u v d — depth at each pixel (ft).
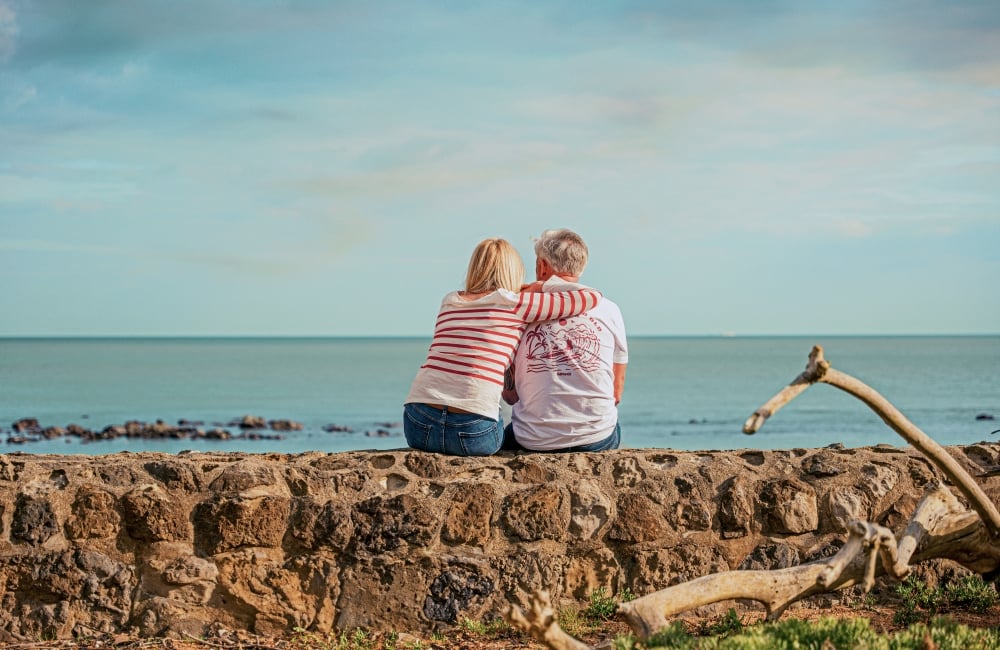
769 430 124.67
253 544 15.35
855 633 12.10
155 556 15.17
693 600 13.03
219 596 15.28
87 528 15.07
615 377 17.93
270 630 15.33
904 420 13.48
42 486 15.10
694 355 463.42
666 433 123.03
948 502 14.87
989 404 153.89
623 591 16.33
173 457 16.21
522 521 16.10
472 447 16.60
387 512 15.65
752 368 307.17
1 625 14.79
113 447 107.34
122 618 15.05
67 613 14.93
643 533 16.39
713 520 16.63
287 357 467.52
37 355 497.46
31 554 14.92
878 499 16.98
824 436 117.29
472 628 15.51
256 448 109.29
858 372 259.19
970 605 16.26
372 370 313.12
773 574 13.57
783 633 12.14
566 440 17.20
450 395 16.58
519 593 15.90
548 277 18.24
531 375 17.34
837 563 13.12
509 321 16.88
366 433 123.65
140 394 194.29
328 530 15.48
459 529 15.88
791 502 16.79
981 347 624.59
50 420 138.21
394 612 15.52
